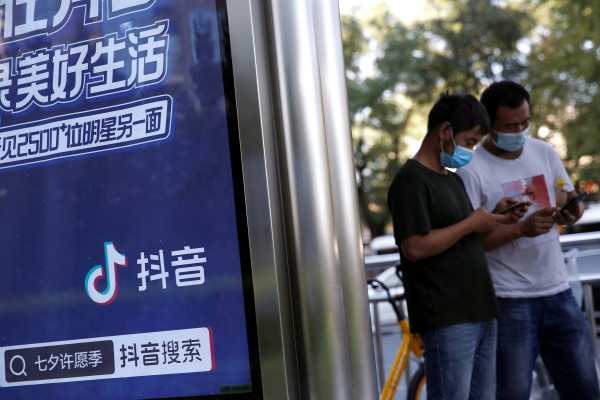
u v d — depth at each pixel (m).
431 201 3.22
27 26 2.05
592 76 19.66
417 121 21.36
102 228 1.98
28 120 2.04
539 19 20.39
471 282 3.22
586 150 19.92
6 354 2.04
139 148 1.95
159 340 1.93
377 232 22.48
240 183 1.86
